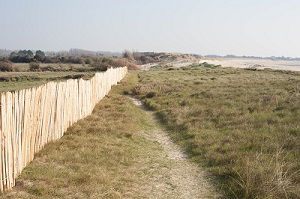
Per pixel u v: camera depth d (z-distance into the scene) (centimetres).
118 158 783
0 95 536
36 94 711
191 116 1304
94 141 909
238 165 691
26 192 553
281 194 548
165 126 1225
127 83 2797
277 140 852
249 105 1397
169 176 695
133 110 1438
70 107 1019
